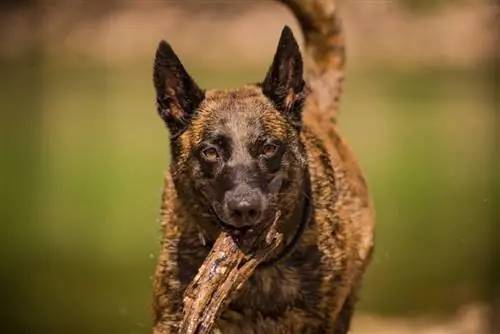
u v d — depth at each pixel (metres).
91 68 28.91
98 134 26.28
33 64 13.66
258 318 6.70
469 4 26.42
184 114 6.60
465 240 15.60
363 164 21.50
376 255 14.33
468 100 25.09
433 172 20.31
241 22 28.27
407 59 26.62
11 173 24.05
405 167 20.72
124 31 29.06
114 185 21.97
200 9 28.75
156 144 25.20
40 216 19.91
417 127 24.06
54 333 12.92
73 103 28.73
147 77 28.89
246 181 6.27
